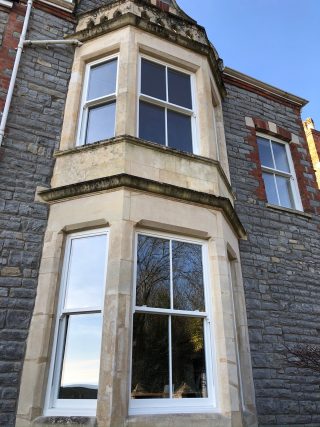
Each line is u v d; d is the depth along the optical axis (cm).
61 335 474
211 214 579
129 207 511
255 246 706
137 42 687
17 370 452
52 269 500
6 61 644
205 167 621
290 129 941
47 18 732
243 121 866
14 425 421
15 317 476
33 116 619
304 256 754
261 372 586
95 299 479
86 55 704
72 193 542
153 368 455
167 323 490
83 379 445
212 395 470
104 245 509
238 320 598
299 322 669
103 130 639
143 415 416
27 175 568
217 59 871
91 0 825
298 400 592
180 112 692
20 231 527
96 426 394
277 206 779
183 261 537
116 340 427
